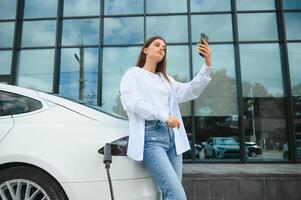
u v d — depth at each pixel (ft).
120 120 9.02
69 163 7.58
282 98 31.30
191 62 32.04
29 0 34.68
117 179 7.51
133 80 7.74
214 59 32.22
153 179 7.93
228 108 31.30
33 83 33.14
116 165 7.59
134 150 7.34
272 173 17.88
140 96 7.47
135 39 33.35
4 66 33.24
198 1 33.35
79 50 33.50
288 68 31.04
